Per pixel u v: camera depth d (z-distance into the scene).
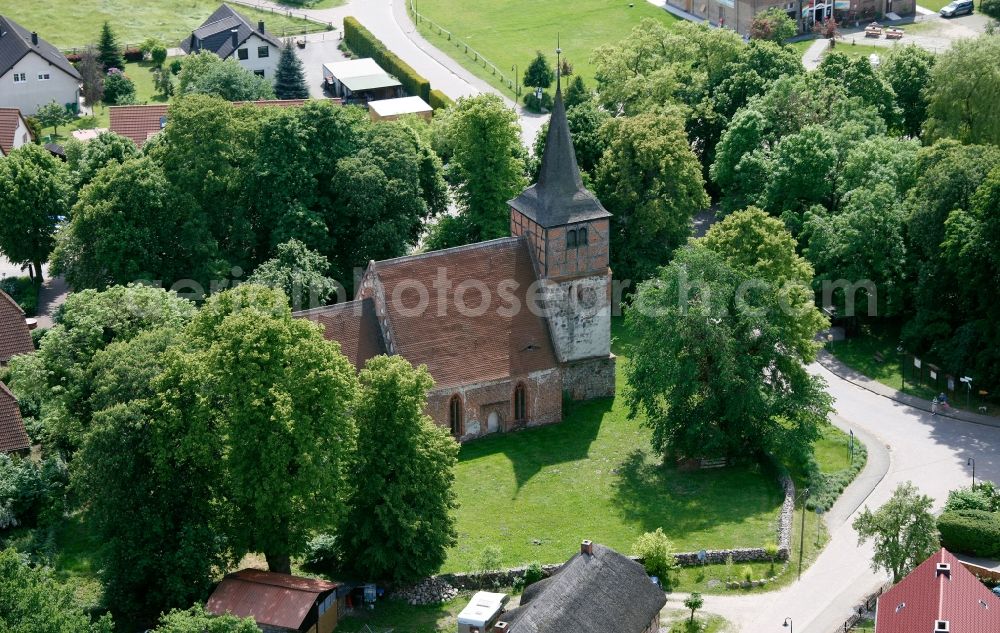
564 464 122.06
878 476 120.81
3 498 109.50
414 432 102.38
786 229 152.62
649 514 113.69
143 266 139.75
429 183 161.50
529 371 126.12
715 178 166.00
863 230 141.62
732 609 100.81
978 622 86.69
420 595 101.88
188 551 96.62
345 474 101.06
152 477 98.88
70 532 109.50
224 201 147.62
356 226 151.25
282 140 148.12
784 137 157.00
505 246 127.00
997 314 130.50
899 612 89.12
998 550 105.12
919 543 100.19
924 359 141.12
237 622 85.19
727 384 117.00
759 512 113.44
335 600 98.06
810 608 101.00
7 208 153.38
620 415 130.00
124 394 103.19
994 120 164.62
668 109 170.25
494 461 122.38
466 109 153.38
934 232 137.62
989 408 132.50
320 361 98.94
